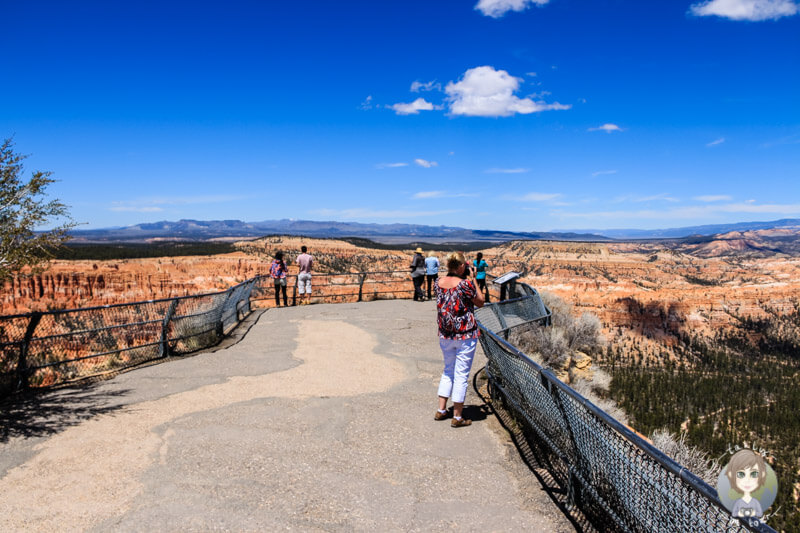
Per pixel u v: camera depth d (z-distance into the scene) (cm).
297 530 363
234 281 7025
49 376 759
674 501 280
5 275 683
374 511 393
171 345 948
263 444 520
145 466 467
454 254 577
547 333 1205
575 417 403
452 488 435
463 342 568
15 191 695
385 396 690
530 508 407
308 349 987
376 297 2002
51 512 386
